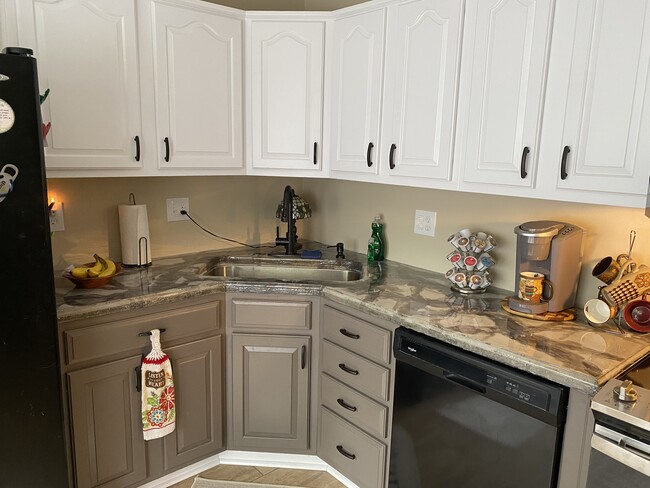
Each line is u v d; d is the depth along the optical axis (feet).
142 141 6.80
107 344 5.99
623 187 4.66
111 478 6.36
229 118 7.64
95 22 6.14
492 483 5.06
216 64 7.34
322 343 7.08
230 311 7.08
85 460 6.07
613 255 5.78
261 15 7.52
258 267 8.59
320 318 7.05
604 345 4.94
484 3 5.52
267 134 7.90
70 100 6.10
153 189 8.14
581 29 4.77
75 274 6.40
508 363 4.76
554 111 5.08
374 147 7.09
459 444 5.32
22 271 4.81
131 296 6.18
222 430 7.43
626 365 4.52
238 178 9.17
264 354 7.19
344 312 6.64
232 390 7.36
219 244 9.12
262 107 7.83
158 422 6.42
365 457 6.60
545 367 4.47
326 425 7.22
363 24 6.98
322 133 7.85
